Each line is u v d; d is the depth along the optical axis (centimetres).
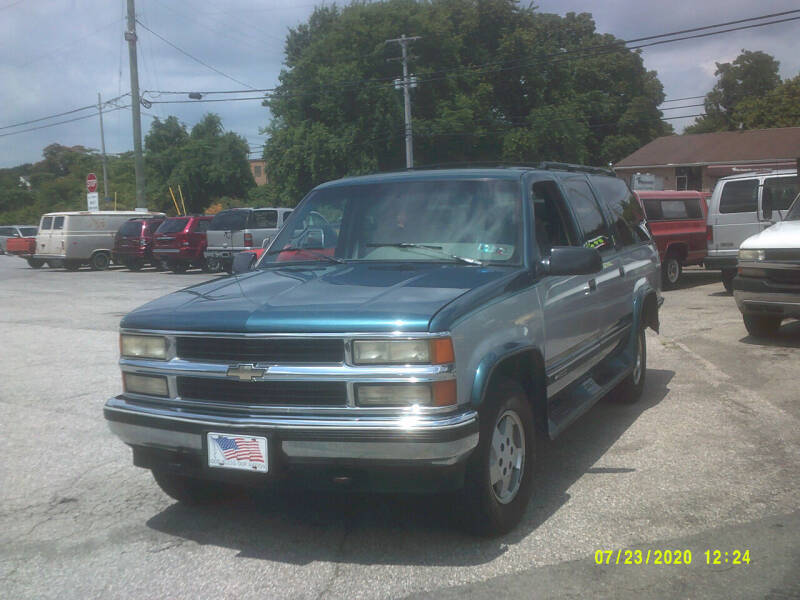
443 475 369
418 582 361
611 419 636
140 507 473
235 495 488
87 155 8406
